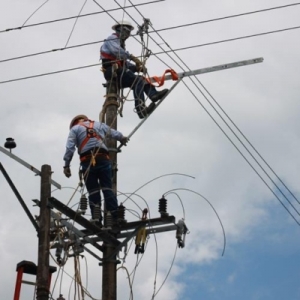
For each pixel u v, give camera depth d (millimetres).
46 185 16062
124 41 19297
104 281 16703
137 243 16844
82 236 16547
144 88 18672
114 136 17641
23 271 15625
